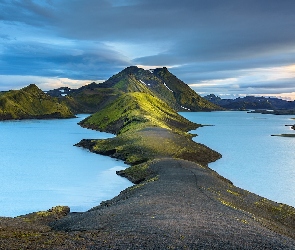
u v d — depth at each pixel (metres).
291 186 89.75
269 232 39.25
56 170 108.25
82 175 100.62
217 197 58.84
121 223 41.00
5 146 167.00
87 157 132.38
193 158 122.50
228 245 31.95
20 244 31.81
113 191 82.75
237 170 110.19
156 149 125.56
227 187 71.81
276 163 123.38
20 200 75.38
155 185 68.62
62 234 37.75
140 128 172.12
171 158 107.25
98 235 35.72
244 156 138.62
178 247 30.80
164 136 144.00
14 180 94.50
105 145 147.25
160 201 52.59
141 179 89.62
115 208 50.94
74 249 30.31
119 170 107.25
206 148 143.75
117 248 30.52
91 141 162.12
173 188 63.84
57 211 60.66
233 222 41.59
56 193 81.12
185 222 39.59
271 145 175.75
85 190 83.94
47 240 33.72
